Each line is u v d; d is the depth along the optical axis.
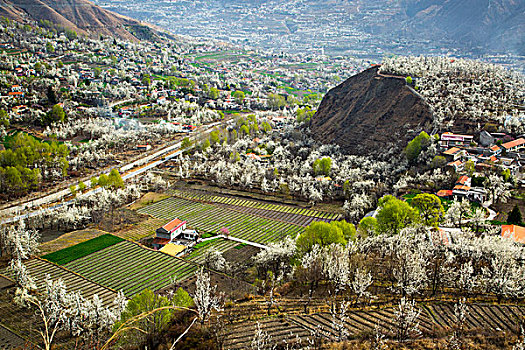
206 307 89.19
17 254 138.75
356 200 180.12
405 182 194.75
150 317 88.56
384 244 128.38
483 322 92.38
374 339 86.25
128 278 133.25
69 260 144.50
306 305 103.69
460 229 146.25
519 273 99.75
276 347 86.75
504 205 167.88
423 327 91.00
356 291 101.88
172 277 133.38
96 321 96.56
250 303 106.94
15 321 107.12
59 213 172.75
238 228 175.38
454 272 108.31
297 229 173.62
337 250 114.94
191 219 184.88
